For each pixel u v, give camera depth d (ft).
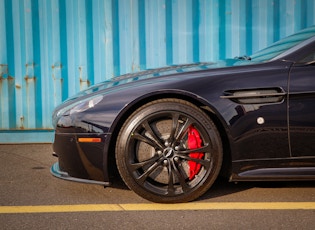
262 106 10.12
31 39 18.22
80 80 18.44
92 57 18.43
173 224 9.37
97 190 11.85
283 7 18.40
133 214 9.99
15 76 18.30
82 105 10.68
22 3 18.12
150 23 18.40
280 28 18.48
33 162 15.42
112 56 18.44
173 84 10.34
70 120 10.68
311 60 10.39
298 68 10.27
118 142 10.31
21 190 12.08
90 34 18.37
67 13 18.25
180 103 10.26
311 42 10.68
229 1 18.35
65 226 9.39
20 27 18.19
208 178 10.32
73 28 18.30
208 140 10.23
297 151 10.21
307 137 10.14
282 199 10.85
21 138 18.47
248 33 18.48
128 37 18.42
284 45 11.71
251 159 10.22
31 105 18.38
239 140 10.16
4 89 18.33
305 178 10.21
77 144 10.56
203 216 9.78
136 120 10.22
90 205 10.68
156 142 10.28
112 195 11.37
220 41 18.48
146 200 10.91
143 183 10.34
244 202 10.66
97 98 10.60
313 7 18.37
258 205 10.44
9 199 11.30
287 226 9.17
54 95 18.42
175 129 10.28
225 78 10.35
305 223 9.32
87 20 18.33
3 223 9.63
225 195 11.19
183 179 10.36
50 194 11.66
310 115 10.08
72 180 10.85
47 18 18.21
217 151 10.25
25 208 10.57
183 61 18.51
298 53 10.55
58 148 11.04
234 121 10.13
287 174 10.21
